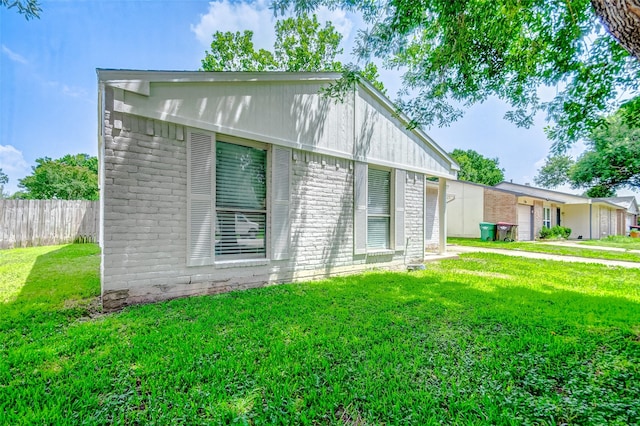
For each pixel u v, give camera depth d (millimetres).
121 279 4109
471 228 20547
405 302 4559
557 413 2016
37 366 2537
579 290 5551
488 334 3369
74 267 7039
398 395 2191
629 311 4219
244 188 5430
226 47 17312
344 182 6949
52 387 2227
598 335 3346
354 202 7125
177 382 2299
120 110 4090
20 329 3357
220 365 2555
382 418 1976
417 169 8797
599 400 2154
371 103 7574
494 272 7410
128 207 4160
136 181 4215
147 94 4281
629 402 2121
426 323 3682
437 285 5750
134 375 2402
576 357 2826
